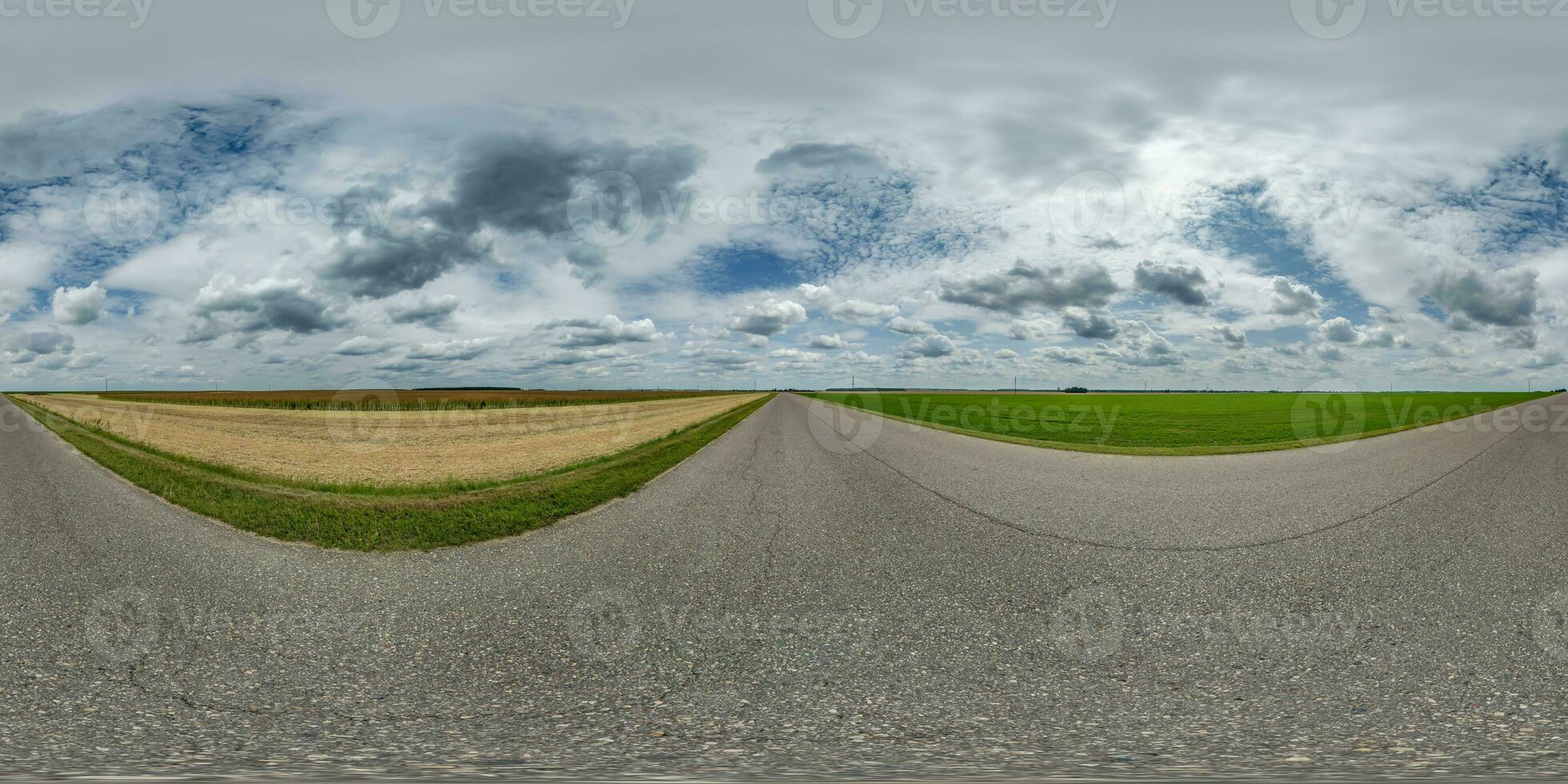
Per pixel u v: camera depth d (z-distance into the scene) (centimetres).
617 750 322
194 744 330
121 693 401
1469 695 386
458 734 343
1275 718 357
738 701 388
